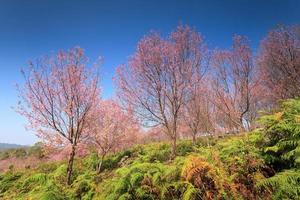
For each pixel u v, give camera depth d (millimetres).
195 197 6445
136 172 7473
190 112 20203
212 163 6809
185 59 15117
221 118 24484
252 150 6926
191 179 6680
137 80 15234
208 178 6605
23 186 11031
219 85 19688
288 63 19828
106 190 7734
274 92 20281
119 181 7258
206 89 20328
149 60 14867
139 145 21828
